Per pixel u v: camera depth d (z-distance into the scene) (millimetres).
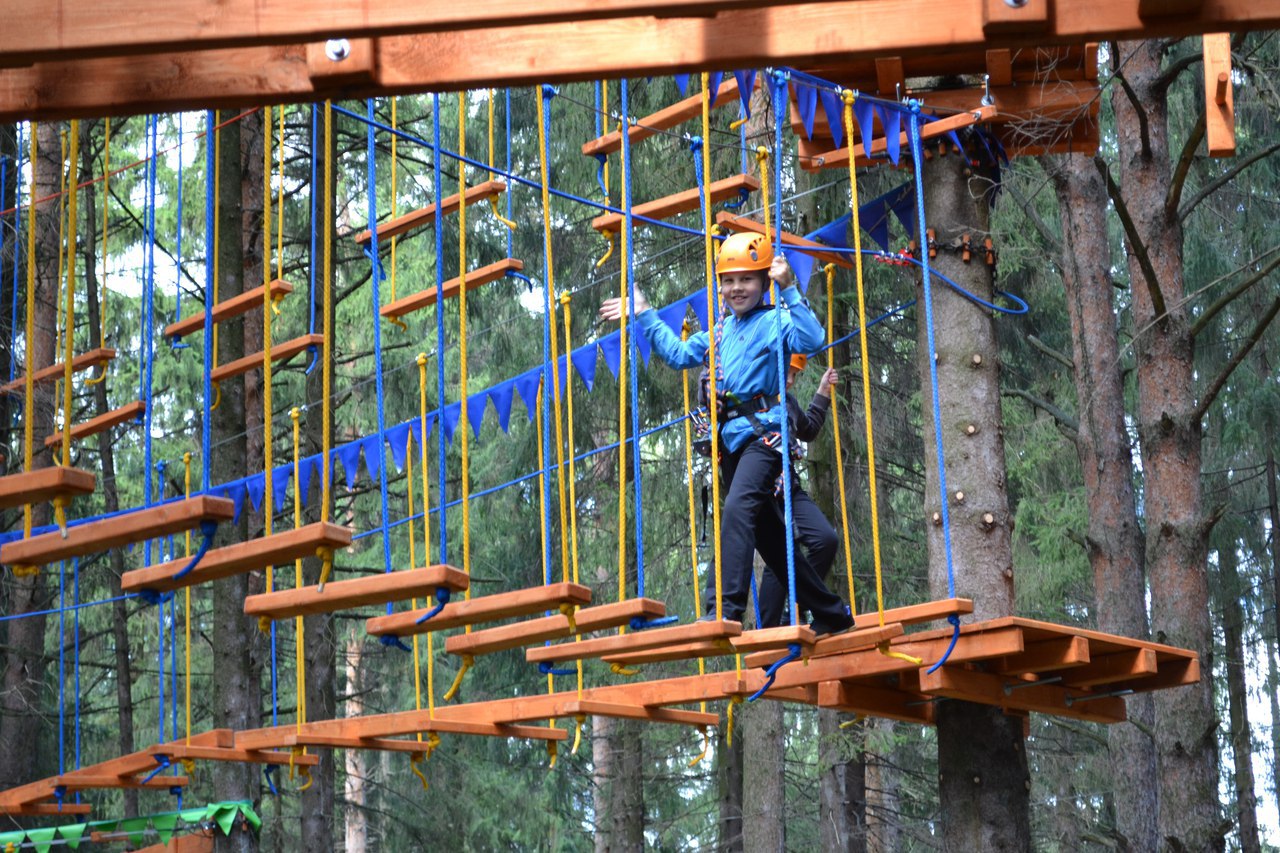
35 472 4254
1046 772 17828
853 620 5961
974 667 6441
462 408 4973
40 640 14031
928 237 7031
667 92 13836
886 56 3637
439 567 4484
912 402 15875
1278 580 18969
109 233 17297
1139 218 10703
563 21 3336
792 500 6016
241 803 9336
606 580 16688
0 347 12742
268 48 3828
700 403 6176
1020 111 6957
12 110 3850
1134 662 6398
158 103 3814
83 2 3420
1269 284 15469
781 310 5797
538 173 15570
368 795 21625
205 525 4352
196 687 19719
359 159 16734
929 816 19812
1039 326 16359
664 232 14484
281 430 15336
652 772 20812
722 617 5656
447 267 16094
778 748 14078
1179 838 9812
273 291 8070
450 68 3717
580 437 15797
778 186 5773
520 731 7070
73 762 17453
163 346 17906
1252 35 11422
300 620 7520
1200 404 10109
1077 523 14328
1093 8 3441
